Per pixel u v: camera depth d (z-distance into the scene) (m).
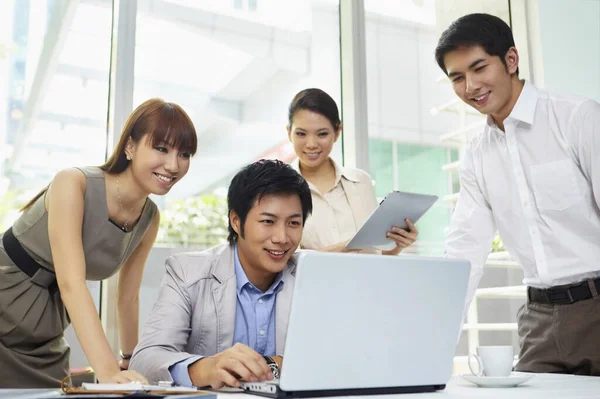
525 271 1.61
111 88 2.21
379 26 2.64
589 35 2.38
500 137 1.62
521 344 1.62
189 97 2.33
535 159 1.56
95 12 2.22
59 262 1.37
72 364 1.99
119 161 1.55
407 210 1.77
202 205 2.29
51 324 1.64
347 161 2.55
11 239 1.61
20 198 2.07
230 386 0.98
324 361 0.83
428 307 0.90
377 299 0.85
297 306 0.80
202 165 2.30
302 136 2.02
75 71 2.19
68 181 1.46
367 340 0.85
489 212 1.67
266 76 2.46
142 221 1.66
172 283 1.32
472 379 1.04
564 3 2.47
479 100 1.52
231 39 2.42
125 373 1.05
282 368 0.81
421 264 0.88
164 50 2.30
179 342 1.24
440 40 1.54
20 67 2.12
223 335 1.30
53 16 2.17
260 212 1.25
